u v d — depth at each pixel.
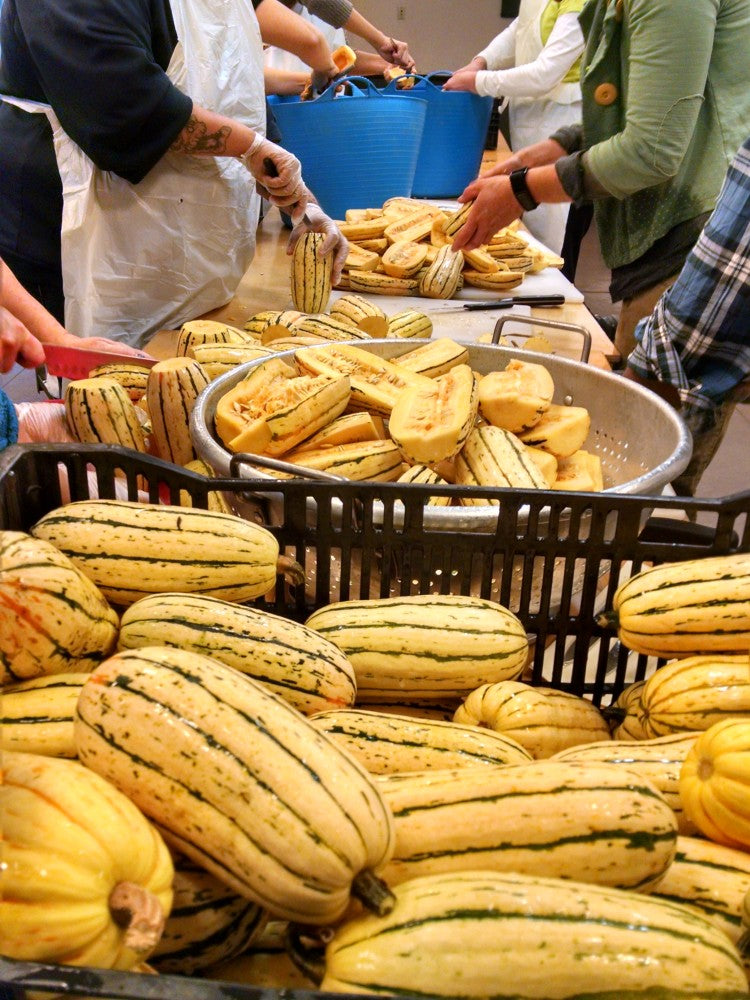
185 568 0.95
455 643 0.96
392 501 1.02
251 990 0.45
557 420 1.41
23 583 0.79
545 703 0.95
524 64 4.29
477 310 2.60
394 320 2.20
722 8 2.23
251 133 2.29
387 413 1.46
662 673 0.94
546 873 0.64
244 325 2.33
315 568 1.15
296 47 3.49
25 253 2.56
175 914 0.62
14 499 0.98
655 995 0.54
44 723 0.75
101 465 1.05
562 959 0.54
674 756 0.84
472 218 2.59
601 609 1.28
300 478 1.15
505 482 1.24
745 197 1.81
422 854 0.65
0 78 2.36
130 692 0.63
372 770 0.83
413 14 8.16
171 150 2.28
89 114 2.11
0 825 0.52
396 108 3.26
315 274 2.39
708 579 0.95
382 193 3.45
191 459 1.57
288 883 0.57
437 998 0.54
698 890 0.70
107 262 2.41
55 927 0.51
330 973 0.56
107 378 1.58
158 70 2.13
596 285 6.04
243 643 0.85
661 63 2.12
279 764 0.60
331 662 0.88
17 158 2.39
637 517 1.03
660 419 1.36
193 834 0.59
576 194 2.40
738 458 4.00
